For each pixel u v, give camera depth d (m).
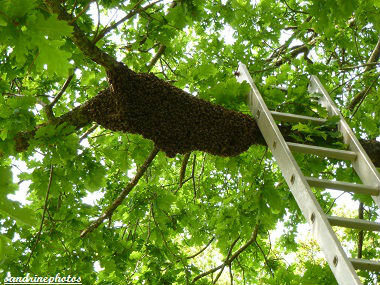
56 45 1.95
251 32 5.79
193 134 3.74
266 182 4.41
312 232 2.85
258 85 4.43
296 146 3.45
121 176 6.50
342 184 3.14
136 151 5.09
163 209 5.22
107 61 3.65
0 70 4.00
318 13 3.13
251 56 6.07
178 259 5.57
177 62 6.41
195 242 5.71
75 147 3.76
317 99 4.43
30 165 4.23
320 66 5.34
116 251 5.18
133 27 5.57
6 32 1.91
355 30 6.48
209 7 5.56
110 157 4.51
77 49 4.31
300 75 5.14
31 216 2.05
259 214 4.53
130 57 5.31
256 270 6.35
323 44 6.56
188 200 7.25
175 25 4.36
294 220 6.16
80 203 5.07
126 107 3.70
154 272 5.20
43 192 4.25
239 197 5.02
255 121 3.87
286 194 5.54
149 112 3.71
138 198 5.28
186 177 7.82
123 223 5.67
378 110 5.66
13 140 3.78
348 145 3.66
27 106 3.71
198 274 5.70
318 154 3.47
